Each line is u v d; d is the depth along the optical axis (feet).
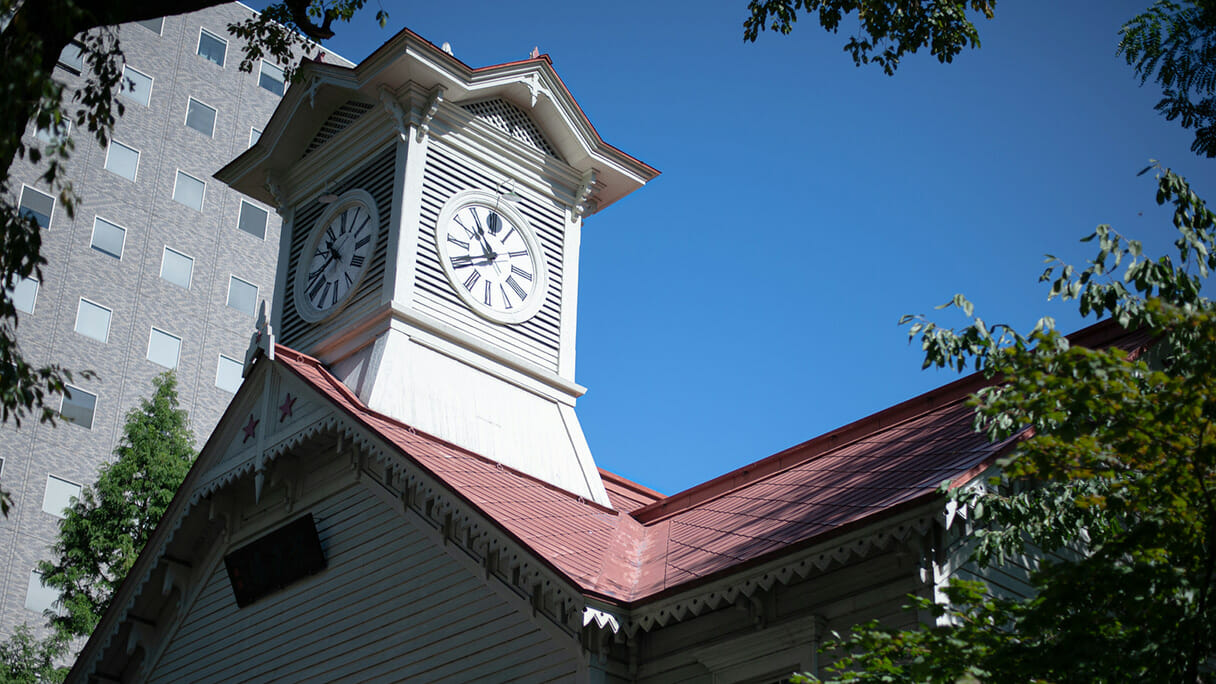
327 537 66.95
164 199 204.44
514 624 56.18
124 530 106.73
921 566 45.24
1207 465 35.24
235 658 69.10
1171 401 34.96
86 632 103.71
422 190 76.28
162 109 209.05
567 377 79.36
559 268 82.07
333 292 78.02
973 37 62.90
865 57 64.59
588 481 75.15
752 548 52.08
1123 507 37.76
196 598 74.13
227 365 202.39
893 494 49.01
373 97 79.56
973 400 37.76
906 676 36.83
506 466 70.33
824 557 47.11
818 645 48.75
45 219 190.80
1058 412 35.94
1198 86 50.78
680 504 70.38
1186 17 51.06
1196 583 34.91
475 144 79.77
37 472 174.09
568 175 84.17
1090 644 34.30
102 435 183.21
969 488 42.52
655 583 54.29
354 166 80.94
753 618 51.03
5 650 104.63
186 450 113.19
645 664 53.93
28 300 184.24
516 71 80.64
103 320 190.80
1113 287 38.91
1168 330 38.06
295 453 69.92
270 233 216.54
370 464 66.28
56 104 35.73
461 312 75.61
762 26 64.59
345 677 62.23
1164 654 33.88
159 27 213.66
